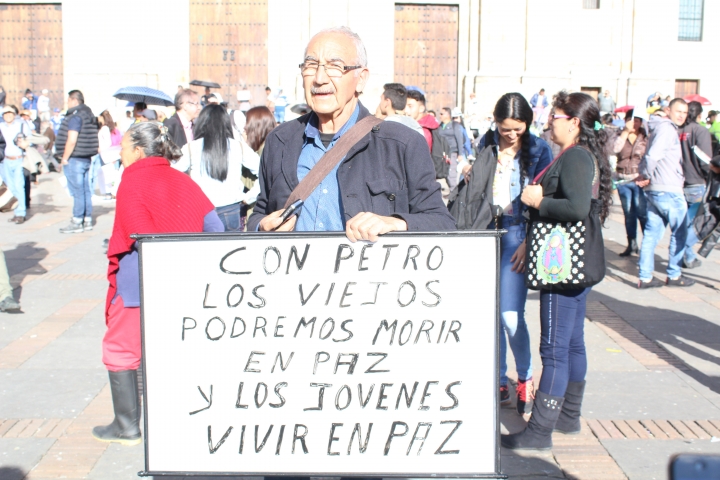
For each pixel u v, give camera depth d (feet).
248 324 8.79
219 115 19.57
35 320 22.85
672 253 27.53
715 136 40.60
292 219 9.57
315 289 8.73
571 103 13.47
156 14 82.69
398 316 8.70
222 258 8.77
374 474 8.76
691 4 97.66
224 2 84.23
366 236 8.55
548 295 13.89
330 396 8.76
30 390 17.24
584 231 13.41
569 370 14.70
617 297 26.03
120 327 14.24
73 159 37.96
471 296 8.64
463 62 86.33
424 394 8.70
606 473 13.29
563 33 89.35
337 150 9.52
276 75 84.79
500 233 8.55
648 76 90.17
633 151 32.19
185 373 8.84
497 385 8.63
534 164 15.20
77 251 33.50
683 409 16.20
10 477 13.16
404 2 85.56
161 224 13.70
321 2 83.76
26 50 85.87
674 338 21.38
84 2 81.71
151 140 14.11
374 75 84.07
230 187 19.66
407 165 9.54
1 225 40.34
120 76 82.28
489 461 8.67
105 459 13.88
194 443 8.86
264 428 8.81
